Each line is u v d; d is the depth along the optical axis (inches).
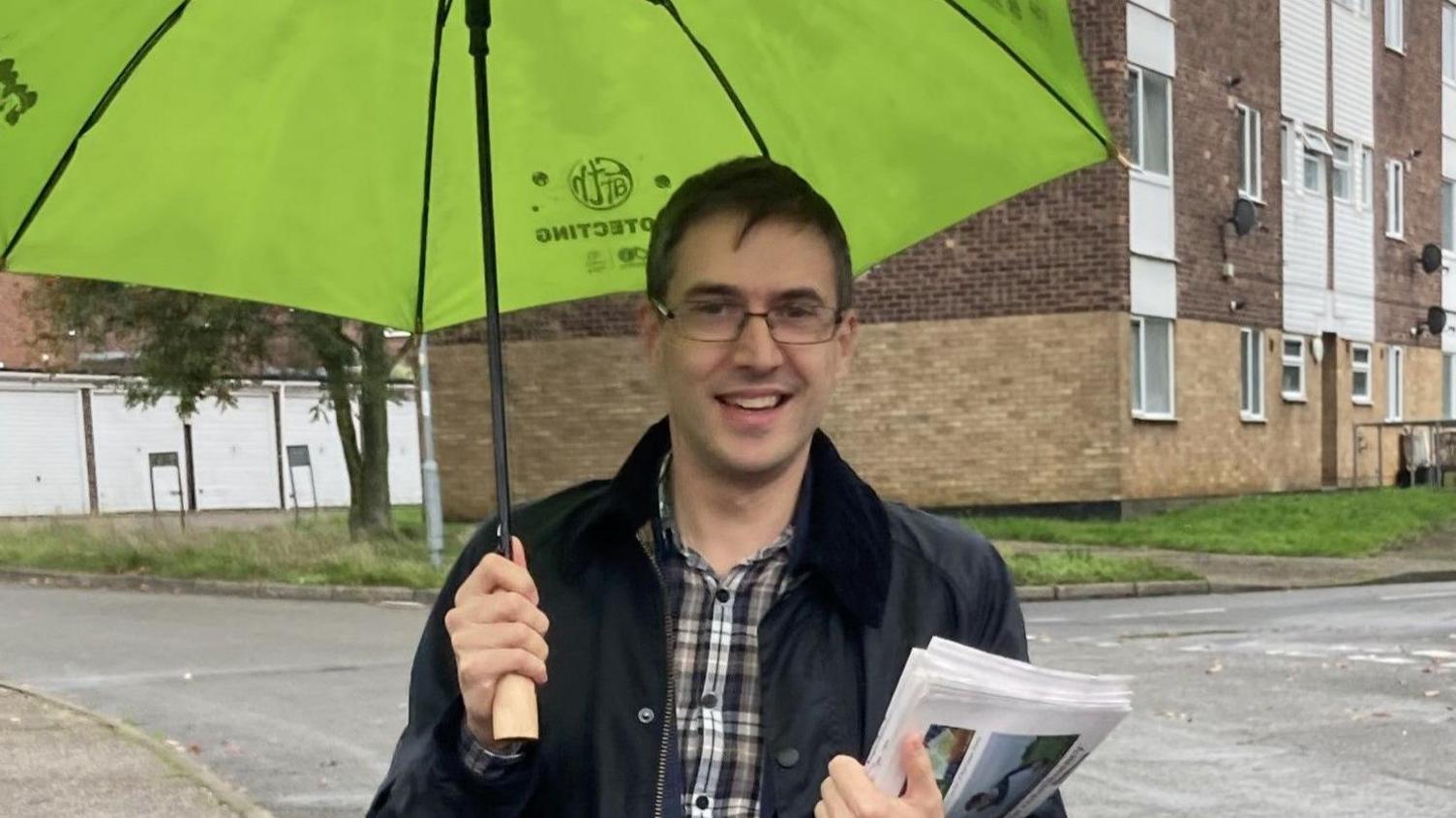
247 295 93.5
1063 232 766.5
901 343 789.9
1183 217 837.8
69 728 307.9
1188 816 232.4
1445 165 1219.2
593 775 79.7
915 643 81.4
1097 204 761.6
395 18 92.7
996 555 87.5
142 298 697.0
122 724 312.3
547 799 80.4
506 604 75.8
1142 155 816.3
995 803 76.7
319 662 414.0
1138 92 813.9
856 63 90.6
